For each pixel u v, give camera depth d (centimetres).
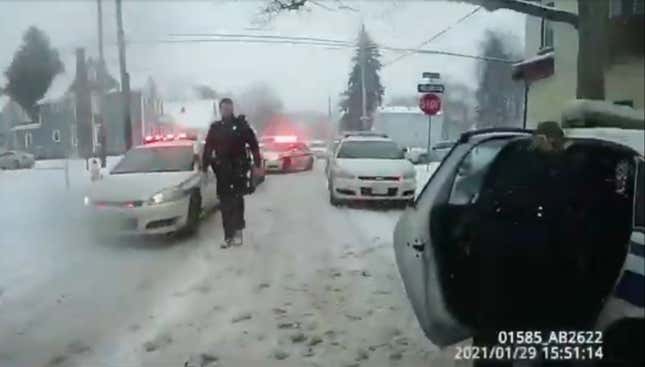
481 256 381
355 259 797
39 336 519
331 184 1312
